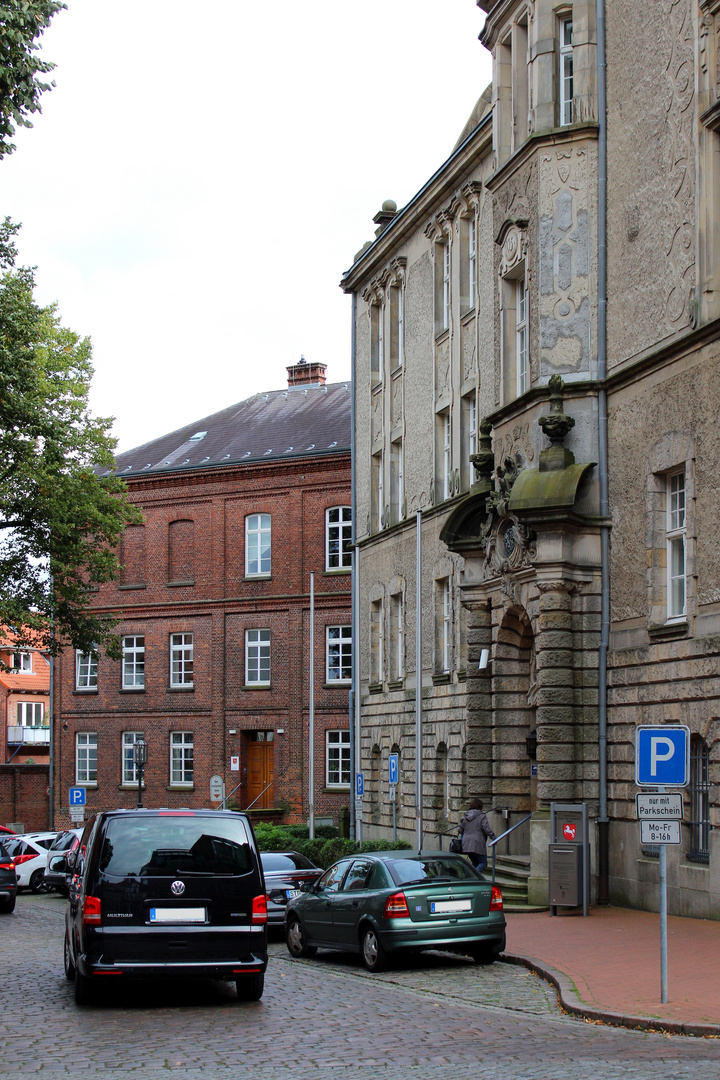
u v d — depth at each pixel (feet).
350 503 179.01
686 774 45.29
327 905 63.62
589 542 79.87
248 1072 35.14
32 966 62.34
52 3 66.95
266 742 184.85
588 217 82.53
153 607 193.26
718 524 67.77
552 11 85.35
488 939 59.26
